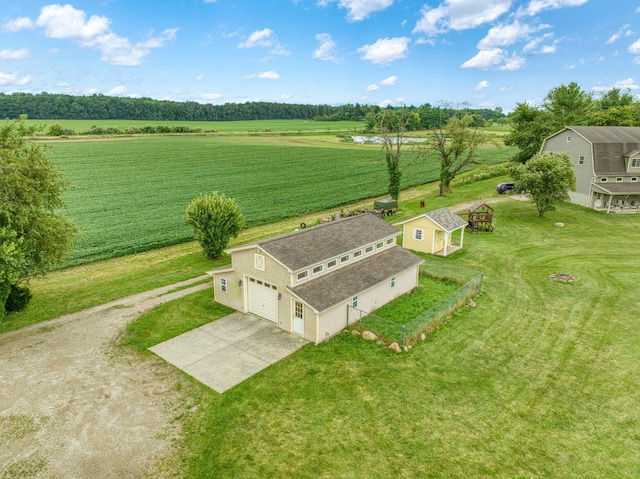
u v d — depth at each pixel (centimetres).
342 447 1355
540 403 1594
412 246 3550
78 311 2347
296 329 2112
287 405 1556
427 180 6875
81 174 6556
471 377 1753
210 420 1474
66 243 2420
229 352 1928
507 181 6519
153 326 2173
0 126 2322
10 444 1358
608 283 2811
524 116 6512
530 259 3291
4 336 2061
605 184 4788
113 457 1308
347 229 2595
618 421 1500
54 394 1612
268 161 8588
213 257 3272
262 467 1272
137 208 4703
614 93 8869
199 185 6088
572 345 2025
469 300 2509
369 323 2148
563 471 1275
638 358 1917
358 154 9831
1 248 1906
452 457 1321
